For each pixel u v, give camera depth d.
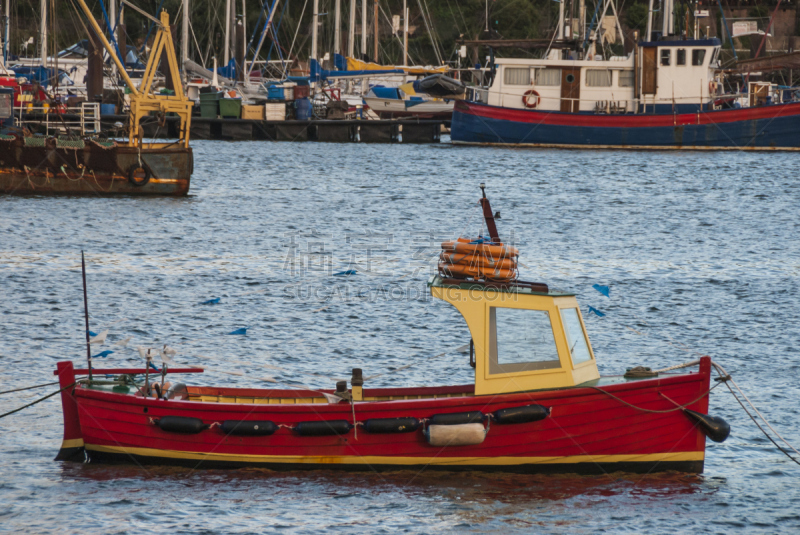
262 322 75.19
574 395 43.62
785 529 40.09
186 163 147.12
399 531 39.31
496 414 43.50
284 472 44.66
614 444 44.41
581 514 40.97
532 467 44.50
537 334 44.31
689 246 114.50
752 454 48.00
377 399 47.50
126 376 48.34
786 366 63.62
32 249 103.00
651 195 162.25
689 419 44.56
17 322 72.19
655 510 41.53
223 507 41.19
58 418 52.00
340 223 130.00
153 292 84.50
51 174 141.00
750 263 103.12
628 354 67.31
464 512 40.97
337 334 72.06
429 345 69.56
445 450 44.09
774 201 155.00
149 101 144.75
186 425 44.25
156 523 39.78
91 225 119.88
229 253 105.31
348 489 42.94
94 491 42.59
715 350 68.12
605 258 106.00
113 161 142.38
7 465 45.34
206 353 66.06
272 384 59.00
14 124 153.12
